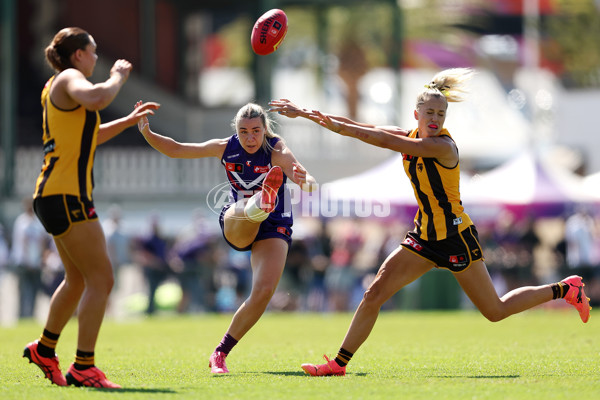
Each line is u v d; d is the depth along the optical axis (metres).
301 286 62.41
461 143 107.25
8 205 79.31
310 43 123.69
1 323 55.56
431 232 21.14
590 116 118.00
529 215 66.44
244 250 22.97
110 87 18.50
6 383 20.39
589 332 38.69
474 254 21.31
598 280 64.38
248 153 22.44
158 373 22.58
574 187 67.44
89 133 19.33
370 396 17.72
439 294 63.31
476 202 67.25
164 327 44.97
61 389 19.00
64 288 20.27
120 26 94.06
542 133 114.56
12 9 80.19
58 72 20.00
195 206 82.81
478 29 128.75
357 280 63.12
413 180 21.34
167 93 96.12
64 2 93.69
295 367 24.14
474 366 23.91
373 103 115.94
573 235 64.44
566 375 21.42
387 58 126.25
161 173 83.81
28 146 92.81
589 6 132.38
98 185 83.62
